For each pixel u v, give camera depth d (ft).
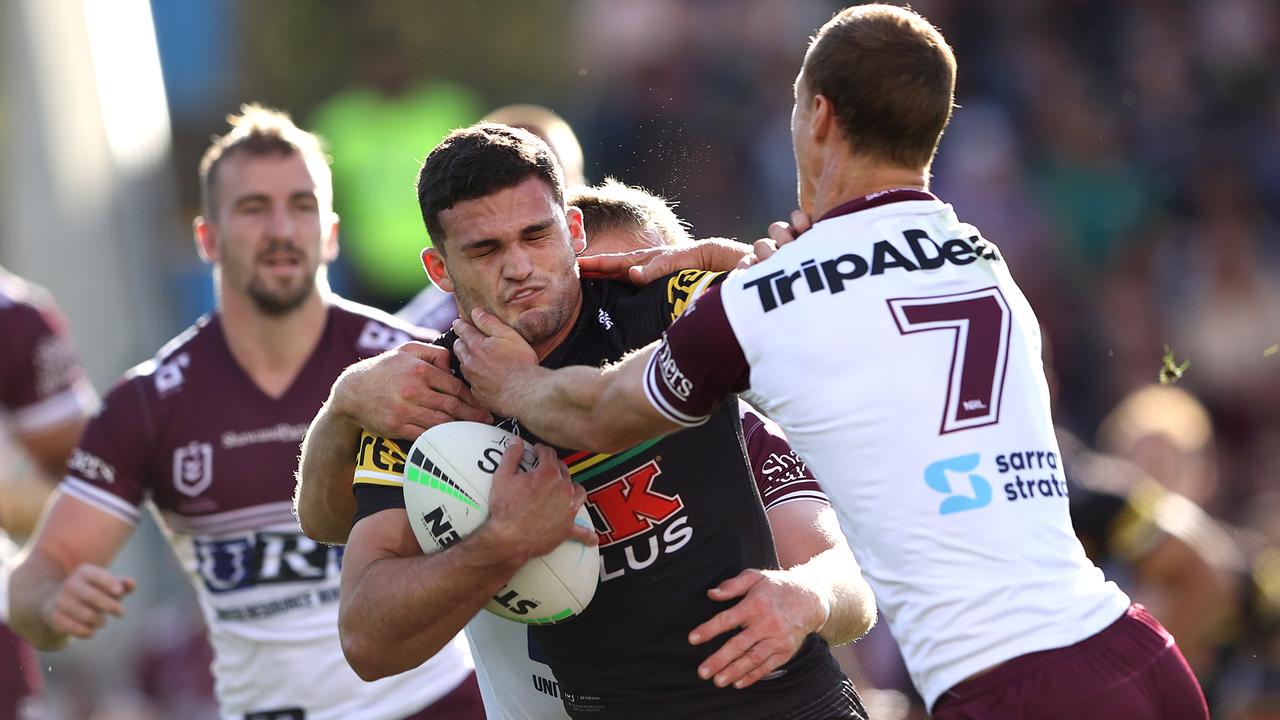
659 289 42.55
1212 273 136.87
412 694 57.21
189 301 121.90
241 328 58.18
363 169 135.23
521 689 46.62
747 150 144.77
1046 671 35.76
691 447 42.14
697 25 152.46
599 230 47.29
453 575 38.29
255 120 60.39
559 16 163.73
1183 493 77.15
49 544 56.70
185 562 59.21
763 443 47.55
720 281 41.55
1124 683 36.17
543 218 40.04
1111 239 140.87
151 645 87.40
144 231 100.78
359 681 57.16
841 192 39.81
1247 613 72.18
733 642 39.78
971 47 151.12
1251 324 134.10
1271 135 146.41
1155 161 144.77
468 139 40.24
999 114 145.89
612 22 155.63
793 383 37.52
